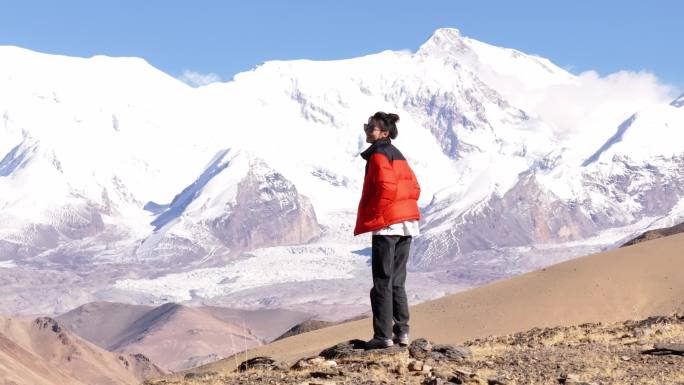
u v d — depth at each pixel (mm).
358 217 17578
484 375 16500
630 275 113812
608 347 20781
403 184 17312
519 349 20828
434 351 18406
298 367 17531
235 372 18203
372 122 17250
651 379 16219
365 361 17562
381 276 17781
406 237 17859
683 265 114188
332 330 105625
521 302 110375
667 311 104375
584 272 116312
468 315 110562
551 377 16344
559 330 31375
